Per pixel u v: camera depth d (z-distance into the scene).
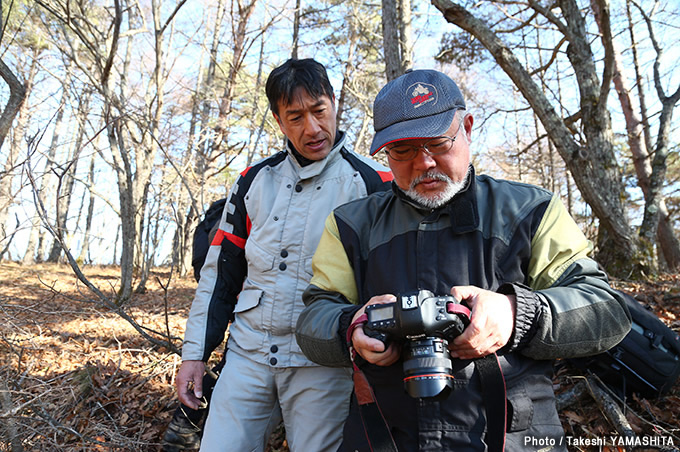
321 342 1.38
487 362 1.21
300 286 1.81
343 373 1.78
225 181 15.91
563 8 6.85
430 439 1.23
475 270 1.30
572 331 1.20
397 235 1.41
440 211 1.36
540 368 1.30
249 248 1.91
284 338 1.81
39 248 23.72
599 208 6.49
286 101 1.79
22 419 2.21
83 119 5.14
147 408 3.06
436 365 1.13
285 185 1.93
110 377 3.39
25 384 2.72
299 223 1.85
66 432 2.46
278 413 1.94
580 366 2.22
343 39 15.16
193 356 1.95
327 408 1.75
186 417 2.54
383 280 1.39
